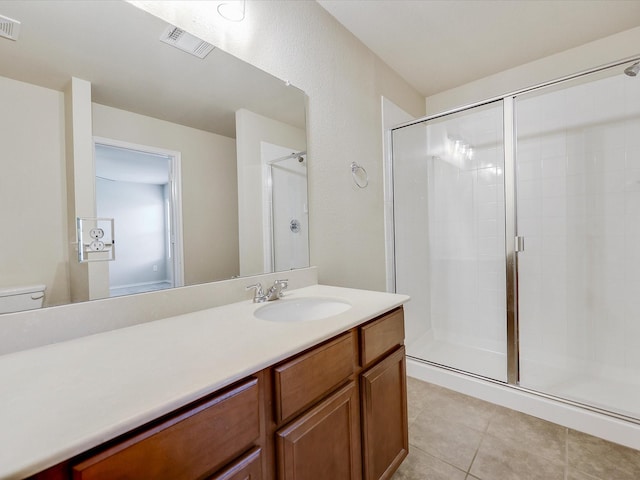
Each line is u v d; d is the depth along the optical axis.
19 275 0.83
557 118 2.19
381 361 1.13
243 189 1.39
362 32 1.98
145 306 1.02
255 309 1.16
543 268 2.27
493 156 2.47
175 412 0.55
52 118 0.90
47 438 0.43
